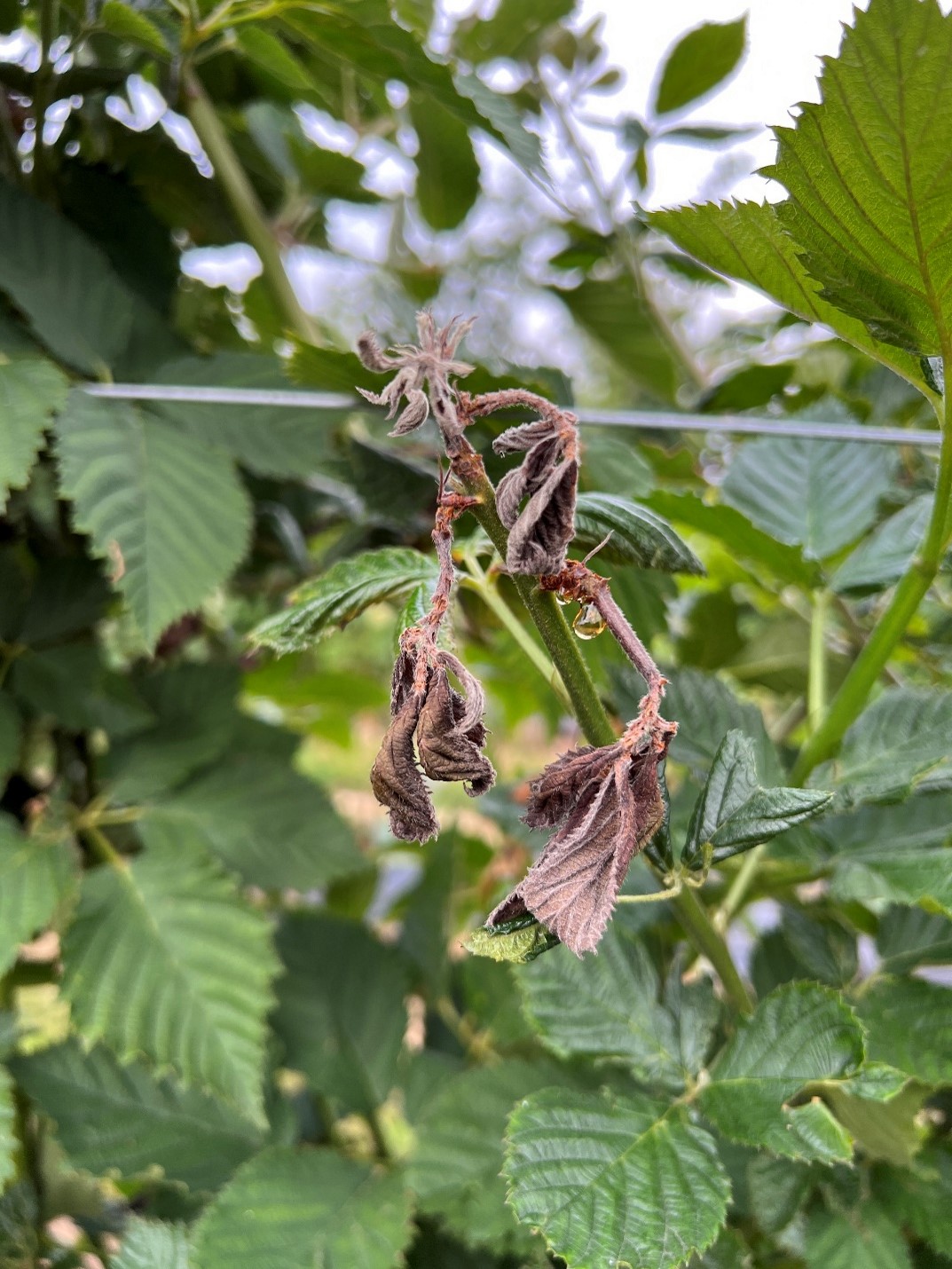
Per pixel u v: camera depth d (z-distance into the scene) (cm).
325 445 43
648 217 27
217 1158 39
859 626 51
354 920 49
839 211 23
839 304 25
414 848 71
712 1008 29
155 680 47
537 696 45
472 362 40
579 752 20
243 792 45
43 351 40
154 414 40
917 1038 31
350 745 79
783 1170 30
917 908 35
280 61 44
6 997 48
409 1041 49
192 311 56
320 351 35
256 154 57
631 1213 24
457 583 30
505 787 47
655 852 24
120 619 55
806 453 44
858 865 32
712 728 33
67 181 46
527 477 19
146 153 49
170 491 37
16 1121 41
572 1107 27
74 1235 54
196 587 36
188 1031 36
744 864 35
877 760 30
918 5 19
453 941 57
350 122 58
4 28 42
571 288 65
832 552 41
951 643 48
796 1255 32
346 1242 34
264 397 38
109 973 37
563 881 19
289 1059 44
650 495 36
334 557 53
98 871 40
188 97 48
